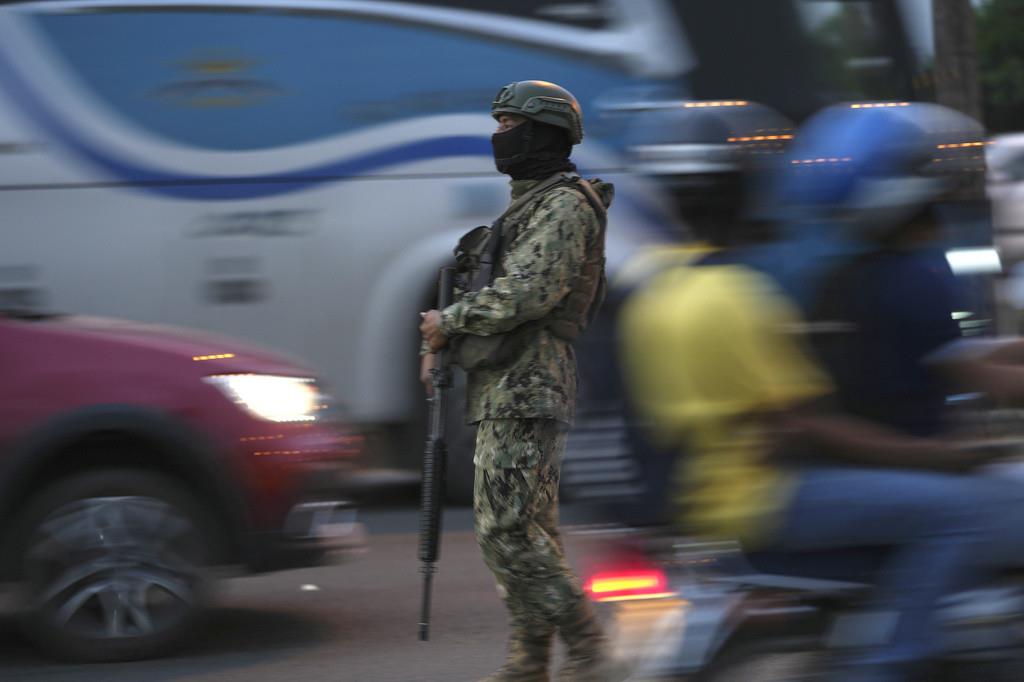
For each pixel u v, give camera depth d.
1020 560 11.89
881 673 11.76
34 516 18.84
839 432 11.98
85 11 33.12
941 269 12.69
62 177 32.88
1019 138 49.81
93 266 32.88
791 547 12.00
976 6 89.00
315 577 25.36
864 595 12.02
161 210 33.12
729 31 34.31
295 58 33.59
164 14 33.31
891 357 12.36
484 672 18.80
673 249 13.52
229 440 19.39
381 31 33.78
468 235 15.84
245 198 33.31
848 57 34.84
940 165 12.53
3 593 18.81
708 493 11.97
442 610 22.62
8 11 33.00
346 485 20.66
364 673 18.77
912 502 11.87
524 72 33.88
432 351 15.62
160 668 18.91
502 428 15.23
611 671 15.09
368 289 33.62
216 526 19.45
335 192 33.56
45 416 18.78
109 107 33.09
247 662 19.33
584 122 33.38
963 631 11.75
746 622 11.91
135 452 19.45
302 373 20.77
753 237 12.98
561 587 15.27
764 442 11.81
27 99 32.88
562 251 14.97
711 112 21.86
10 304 32.59
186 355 19.70
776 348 11.77
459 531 30.12
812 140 12.85
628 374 12.46
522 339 15.24
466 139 33.88
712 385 11.68
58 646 18.86
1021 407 12.52
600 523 12.58
